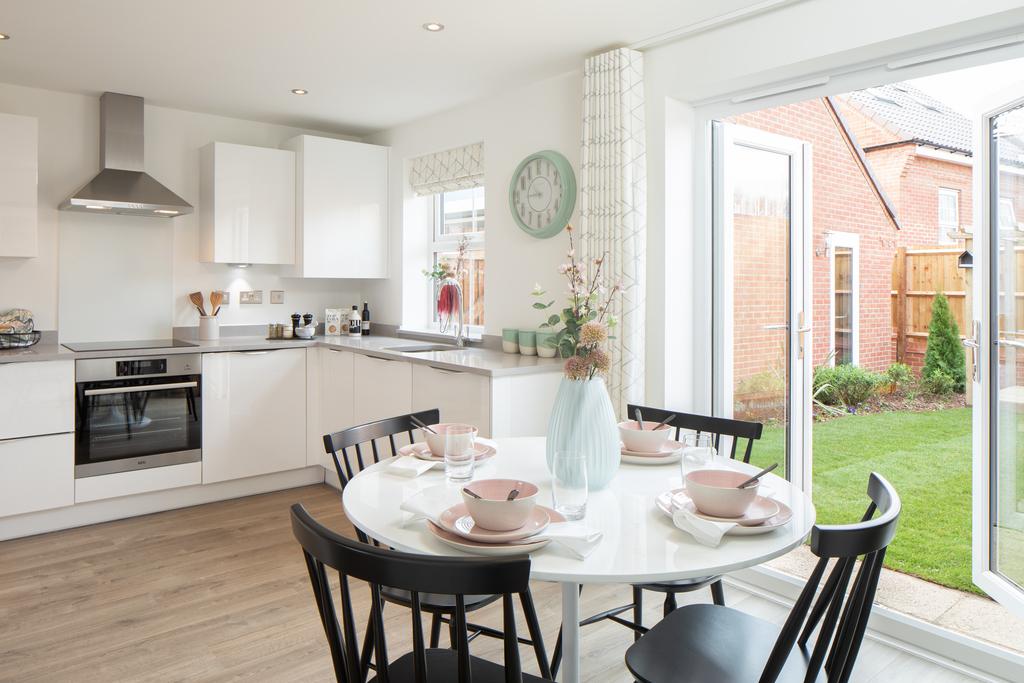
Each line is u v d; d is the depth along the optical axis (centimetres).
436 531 143
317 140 459
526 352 368
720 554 136
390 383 388
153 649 244
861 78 268
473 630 212
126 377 379
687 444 167
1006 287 256
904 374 703
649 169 324
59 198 407
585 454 177
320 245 463
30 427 350
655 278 325
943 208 736
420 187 478
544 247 378
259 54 340
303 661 237
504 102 404
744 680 147
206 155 442
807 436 369
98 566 318
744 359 343
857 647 142
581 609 280
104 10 287
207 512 398
